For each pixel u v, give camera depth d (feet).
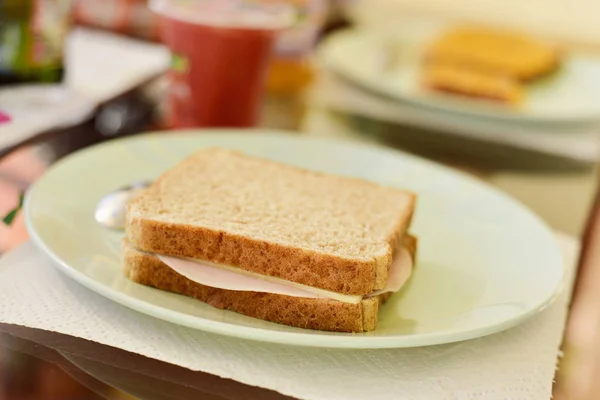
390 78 3.04
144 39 3.17
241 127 2.34
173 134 2.09
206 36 2.21
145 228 1.62
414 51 3.52
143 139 2.05
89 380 1.49
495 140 2.54
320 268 1.57
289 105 2.67
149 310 1.52
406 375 1.55
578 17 5.26
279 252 1.59
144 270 1.63
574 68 3.55
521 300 1.66
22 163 1.99
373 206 1.83
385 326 1.59
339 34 3.51
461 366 1.58
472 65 3.27
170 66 2.30
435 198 2.02
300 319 1.58
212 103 2.29
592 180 2.34
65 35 2.29
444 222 1.95
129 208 1.67
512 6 5.39
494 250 1.86
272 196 1.83
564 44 4.64
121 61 2.56
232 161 1.94
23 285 1.63
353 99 2.81
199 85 2.27
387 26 4.05
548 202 2.19
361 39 3.46
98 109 2.24
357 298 1.57
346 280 1.56
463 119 2.69
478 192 2.02
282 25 2.28
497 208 1.97
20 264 1.68
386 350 1.59
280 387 1.50
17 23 2.19
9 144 2.01
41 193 1.79
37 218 1.71
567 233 2.04
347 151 2.15
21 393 1.46
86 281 1.57
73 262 1.63
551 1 5.35
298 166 2.10
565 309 1.76
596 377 1.60
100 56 2.59
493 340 1.65
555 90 3.25
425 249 1.85
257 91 2.34
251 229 1.65
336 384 1.52
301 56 2.76
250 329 1.49
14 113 2.11
